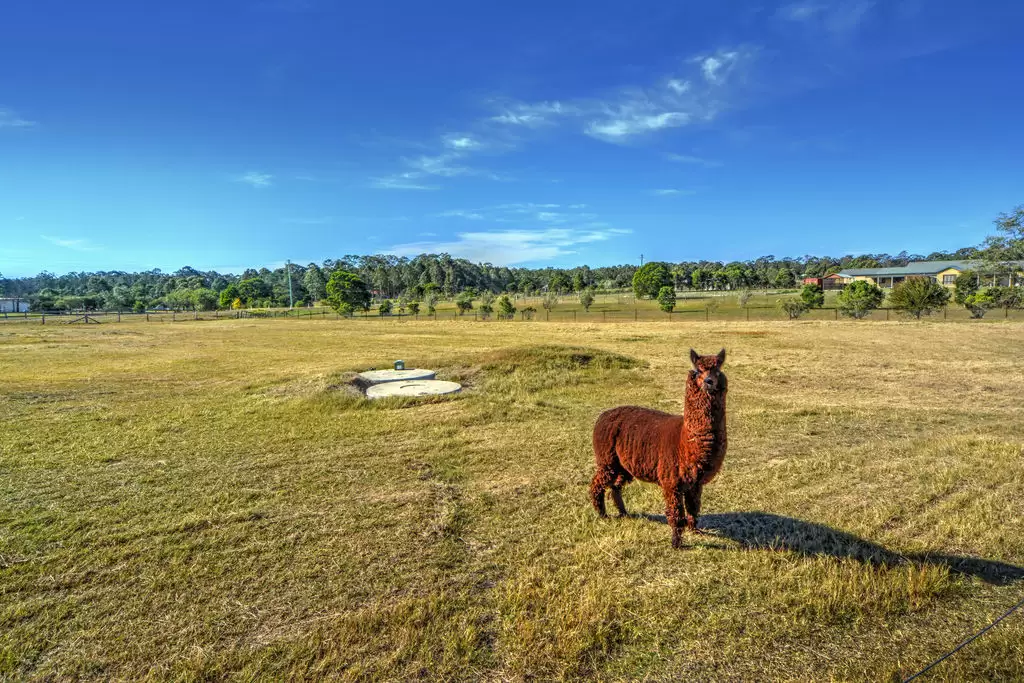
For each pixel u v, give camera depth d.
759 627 4.04
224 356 22.61
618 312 58.69
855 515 5.95
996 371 15.95
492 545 5.52
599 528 5.82
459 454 8.74
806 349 21.33
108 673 3.74
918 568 4.78
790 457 8.26
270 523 6.17
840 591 4.39
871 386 14.32
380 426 10.62
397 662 3.74
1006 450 8.09
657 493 6.84
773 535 5.53
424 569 5.04
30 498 7.04
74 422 11.12
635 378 15.41
